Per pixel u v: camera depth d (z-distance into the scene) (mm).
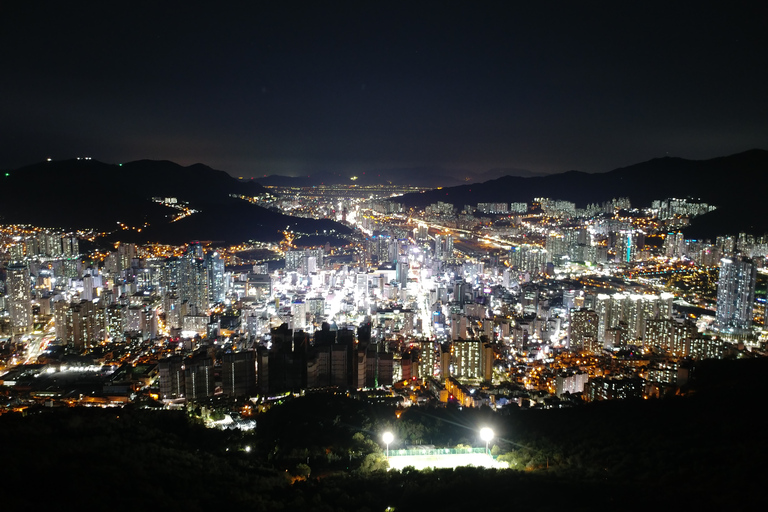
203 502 55031
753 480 55500
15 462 53500
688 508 51625
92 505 47812
